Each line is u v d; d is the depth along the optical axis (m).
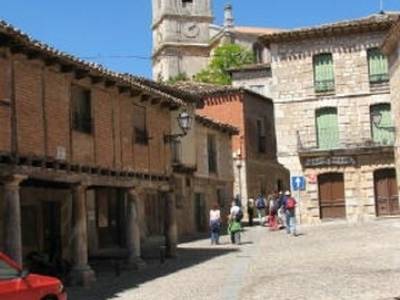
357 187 41.75
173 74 92.38
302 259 22.44
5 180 16.11
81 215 19.31
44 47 16.89
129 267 22.75
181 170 36.09
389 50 36.22
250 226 42.00
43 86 17.62
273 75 43.59
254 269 20.64
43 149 17.48
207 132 41.09
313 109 42.88
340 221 41.34
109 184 20.91
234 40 84.31
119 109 21.92
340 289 15.48
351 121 42.44
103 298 16.50
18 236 16.17
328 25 42.75
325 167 42.09
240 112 47.47
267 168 50.91
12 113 16.25
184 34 93.62
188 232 37.53
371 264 19.84
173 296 16.20
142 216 32.81
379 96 42.09
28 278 11.14
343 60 42.66
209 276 19.75
